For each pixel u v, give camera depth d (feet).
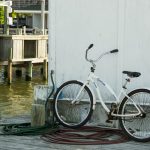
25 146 25.29
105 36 28.86
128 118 26.58
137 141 26.09
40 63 104.32
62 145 25.54
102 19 28.91
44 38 101.14
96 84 28.12
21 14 219.20
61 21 30.27
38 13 191.72
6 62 93.76
